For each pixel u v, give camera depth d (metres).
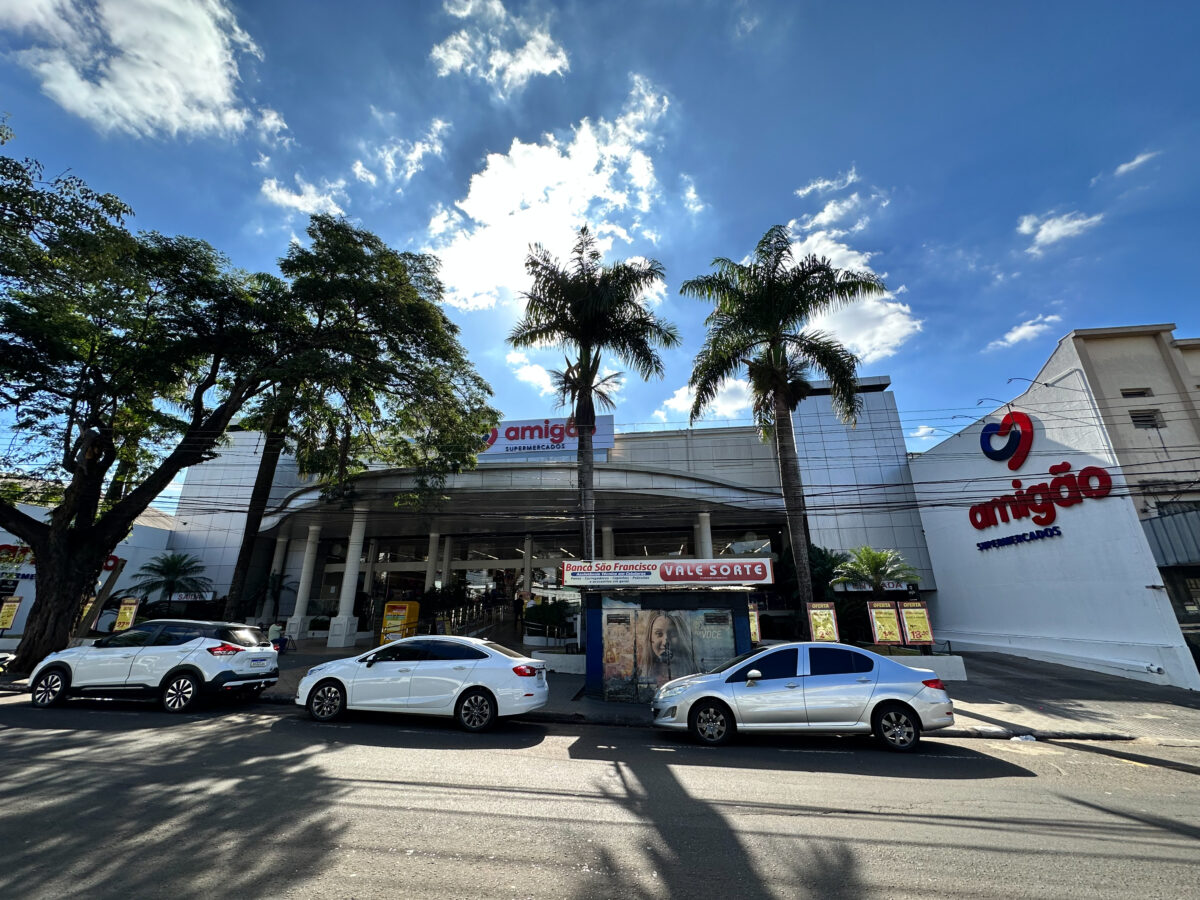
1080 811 5.38
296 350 17.47
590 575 13.52
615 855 4.20
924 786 6.27
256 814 4.89
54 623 14.57
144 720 9.35
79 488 15.16
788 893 3.62
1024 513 20.64
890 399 30.83
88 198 12.23
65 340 13.67
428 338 18.00
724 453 32.41
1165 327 18.36
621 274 17.73
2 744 7.46
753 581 13.05
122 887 3.52
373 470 23.44
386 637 19.66
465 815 5.04
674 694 8.91
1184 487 16.41
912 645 16.02
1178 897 3.59
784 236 17.00
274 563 35.31
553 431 30.97
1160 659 15.16
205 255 15.79
